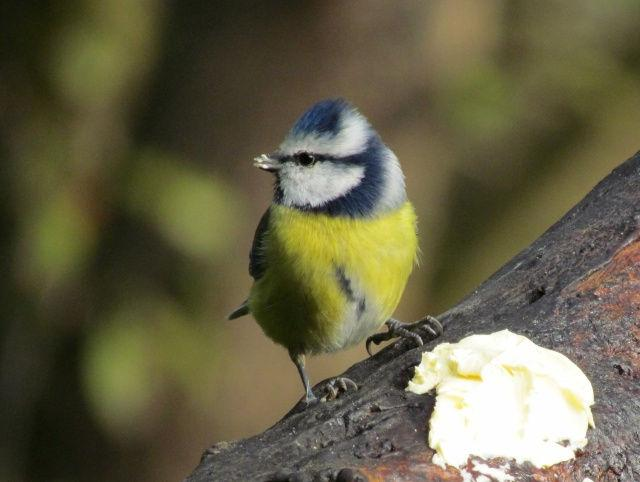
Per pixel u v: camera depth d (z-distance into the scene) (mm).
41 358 12430
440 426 5059
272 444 5453
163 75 12523
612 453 5184
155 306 11703
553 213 15273
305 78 12531
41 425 12586
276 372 12516
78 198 11453
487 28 13453
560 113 14562
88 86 11789
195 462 12336
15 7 11797
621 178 7141
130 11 12172
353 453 5043
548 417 5125
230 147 12367
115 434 12328
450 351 5488
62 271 11281
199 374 11742
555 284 6379
